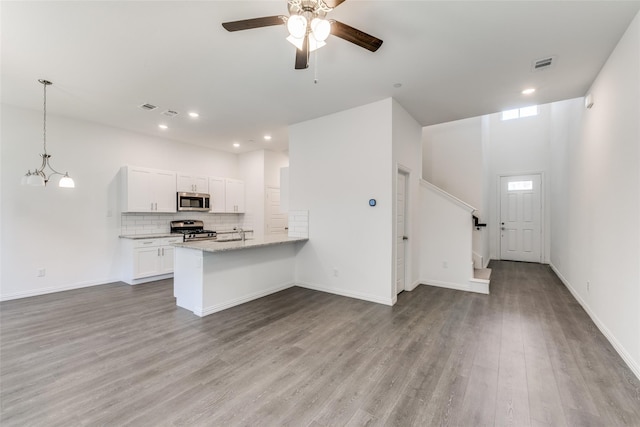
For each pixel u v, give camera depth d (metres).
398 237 4.13
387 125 3.70
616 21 2.21
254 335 2.80
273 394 1.90
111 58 2.74
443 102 3.84
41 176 3.63
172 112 4.20
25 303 3.76
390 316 3.30
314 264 4.45
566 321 3.14
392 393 1.91
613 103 2.60
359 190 3.95
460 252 4.47
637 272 2.13
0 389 1.93
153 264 4.96
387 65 2.87
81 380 2.04
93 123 4.70
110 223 4.89
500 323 3.09
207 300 3.35
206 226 6.29
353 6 2.05
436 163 6.12
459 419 1.67
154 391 1.92
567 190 4.57
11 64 2.85
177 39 2.45
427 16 2.16
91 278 4.67
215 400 1.83
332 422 1.65
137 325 3.04
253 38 2.44
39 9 2.06
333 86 3.35
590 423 1.63
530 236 6.84
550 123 6.46
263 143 6.02
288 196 4.77
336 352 2.46
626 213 2.33
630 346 2.22
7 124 3.92
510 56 2.70
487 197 6.61
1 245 3.87
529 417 1.68
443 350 2.49
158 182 5.22
